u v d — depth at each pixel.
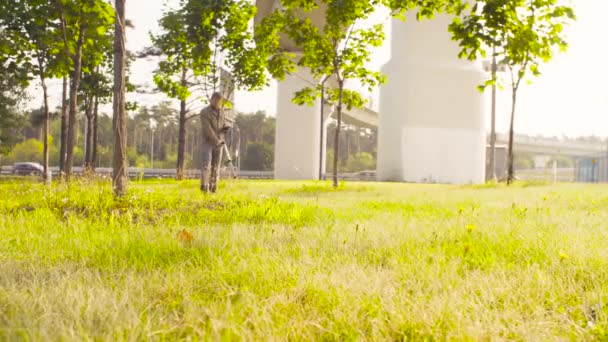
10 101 33.16
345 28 20.08
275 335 1.78
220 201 7.76
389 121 45.88
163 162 96.44
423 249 3.65
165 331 1.78
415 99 44.78
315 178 45.38
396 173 45.28
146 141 104.44
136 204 6.86
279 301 2.15
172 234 4.38
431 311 2.09
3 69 14.71
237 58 22.00
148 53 23.47
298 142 44.94
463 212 7.11
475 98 45.19
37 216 5.54
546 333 1.93
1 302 2.14
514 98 20.38
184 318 1.95
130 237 4.10
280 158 45.16
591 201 9.24
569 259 3.23
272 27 20.50
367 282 2.50
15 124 38.66
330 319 2.04
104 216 5.60
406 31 45.41
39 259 3.20
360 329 1.95
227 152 11.23
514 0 5.77
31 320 1.89
